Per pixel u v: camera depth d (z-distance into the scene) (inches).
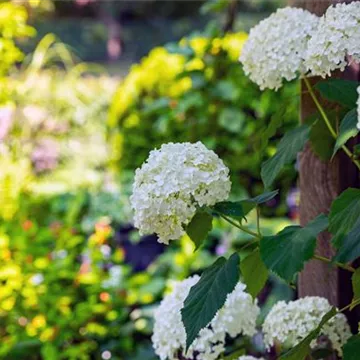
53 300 145.4
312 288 99.3
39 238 158.6
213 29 185.9
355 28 75.9
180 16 526.6
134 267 192.1
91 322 146.0
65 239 160.9
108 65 460.4
